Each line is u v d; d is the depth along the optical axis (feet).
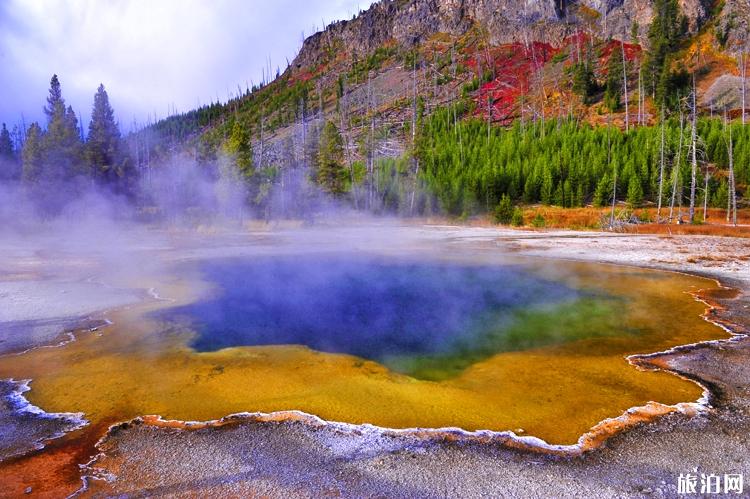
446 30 349.82
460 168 155.84
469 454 14.82
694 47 222.69
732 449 15.06
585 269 54.65
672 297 39.32
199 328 29.68
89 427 16.75
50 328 29.12
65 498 12.65
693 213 108.78
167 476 13.75
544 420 17.11
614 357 24.30
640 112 186.09
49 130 123.44
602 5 287.48
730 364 23.11
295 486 13.23
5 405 18.51
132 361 23.45
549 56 270.26
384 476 13.66
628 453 14.84
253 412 17.84
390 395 19.38
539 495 12.75
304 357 24.17
